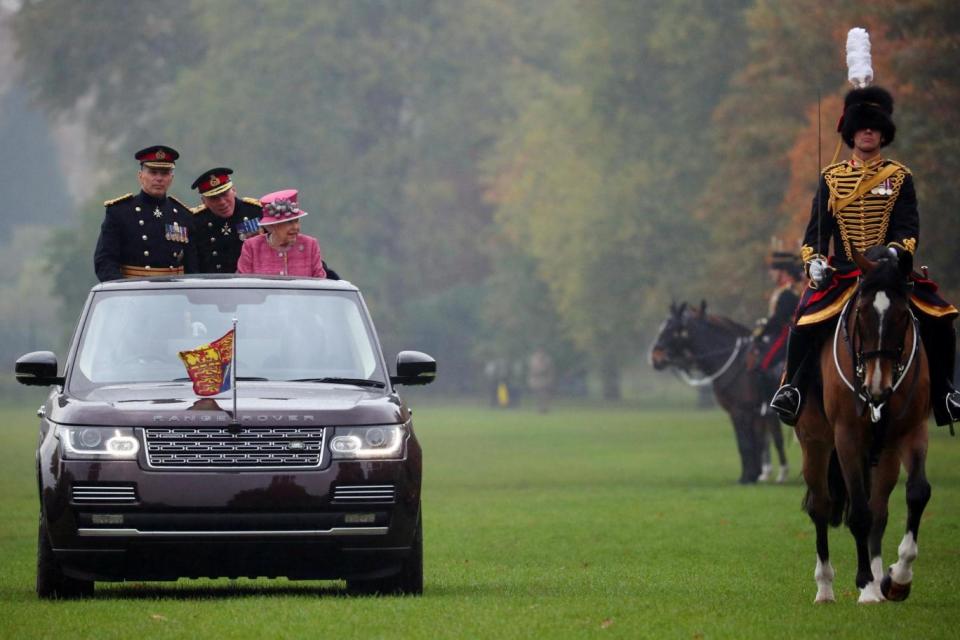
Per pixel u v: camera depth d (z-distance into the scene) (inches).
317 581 2148.1
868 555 1779.0
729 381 4343.0
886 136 1846.7
